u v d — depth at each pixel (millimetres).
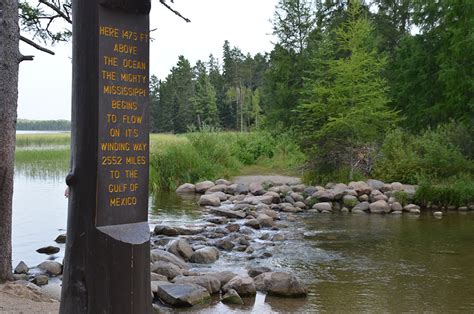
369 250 11609
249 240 12539
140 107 4836
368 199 18297
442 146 20953
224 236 12836
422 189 17969
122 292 4637
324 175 21609
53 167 30000
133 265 4684
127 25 4738
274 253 11305
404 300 8109
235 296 7980
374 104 22266
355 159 21688
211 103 69750
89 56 4598
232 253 11312
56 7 9758
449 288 8766
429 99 29031
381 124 22875
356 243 12359
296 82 33469
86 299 4613
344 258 10875
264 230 13922
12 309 6449
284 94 33438
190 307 7719
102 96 4598
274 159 29984
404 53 31156
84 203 4621
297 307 7758
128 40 4750
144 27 4840
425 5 30156
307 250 11562
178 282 8344
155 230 12852
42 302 6934
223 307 7730
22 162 32219
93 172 4590
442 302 8023
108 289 4590
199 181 23703
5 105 7730
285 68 33812
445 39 27359
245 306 7793
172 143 26297
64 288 4734
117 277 4613
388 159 21578
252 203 18062
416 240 12695
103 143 4609
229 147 28719
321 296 8320
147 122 4891
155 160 23906
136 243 4691
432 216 16562
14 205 17125
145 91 4867
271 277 8523
